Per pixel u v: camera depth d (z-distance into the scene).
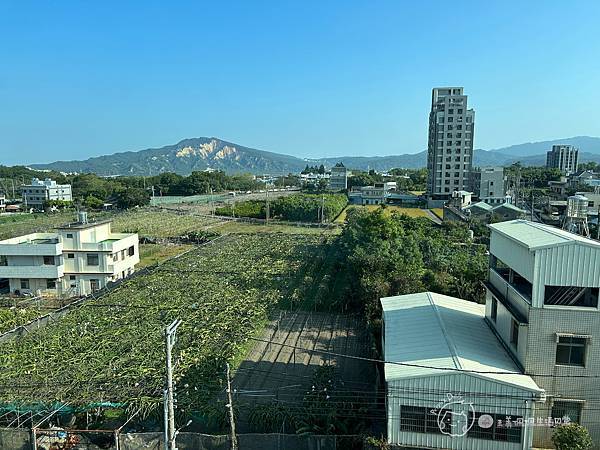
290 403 23.12
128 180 177.88
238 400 23.70
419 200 138.75
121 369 26.77
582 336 18.08
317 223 102.06
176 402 21.92
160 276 49.81
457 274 40.34
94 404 22.09
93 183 164.12
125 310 38.12
